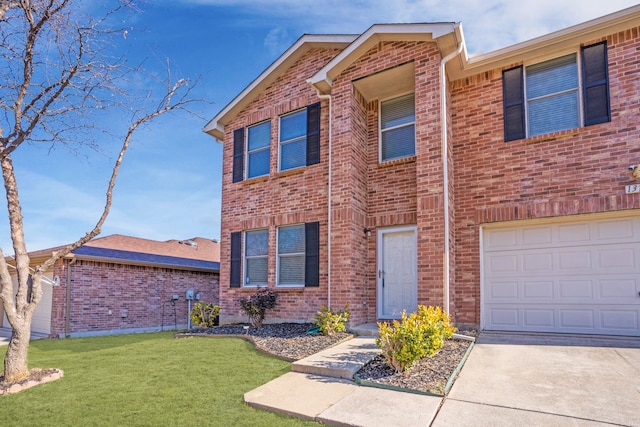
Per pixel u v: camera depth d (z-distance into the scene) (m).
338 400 4.94
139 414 4.66
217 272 20.00
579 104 8.38
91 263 15.13
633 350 6.61
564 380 5.28
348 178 9.65
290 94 11.82
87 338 12.57
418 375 5.63
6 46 6.67
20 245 6.62
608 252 7.95
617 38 8.06
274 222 11.36
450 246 8.67
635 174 7.50
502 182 8.86
